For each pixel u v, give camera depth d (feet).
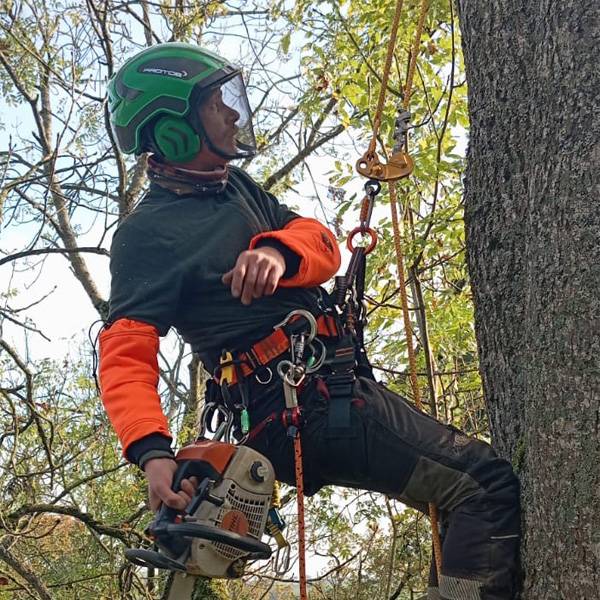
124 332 6.11
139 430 5.84
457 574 5.86
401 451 6.09
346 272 7.01
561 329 5.61
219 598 21.18
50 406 24.45
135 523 23.70
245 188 7.20
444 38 16.99
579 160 5.68
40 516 25.67
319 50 18.74
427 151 16.43
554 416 5.59
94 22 24.12
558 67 5.96
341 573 26.40
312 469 6.36
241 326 6.36
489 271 6.97
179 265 6.32
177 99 6.66
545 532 5.61
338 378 6.26
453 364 20.98
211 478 5.86
